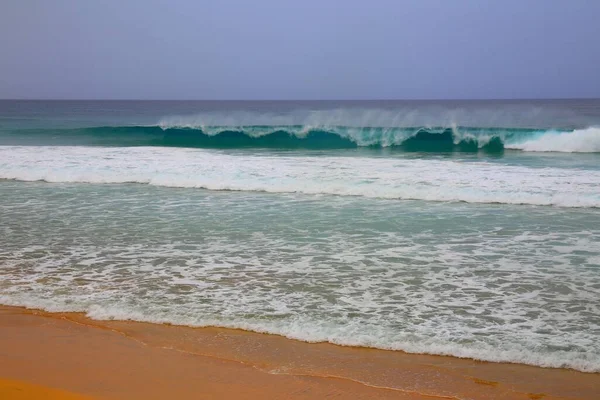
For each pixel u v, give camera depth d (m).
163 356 4.56
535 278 6.54
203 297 5.93
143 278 6.57
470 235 8.61
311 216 9.94
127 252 7.70
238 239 8.39
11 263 7.18
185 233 8.75
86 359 4.48
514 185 12.02
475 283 6.37
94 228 9.08
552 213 10.16
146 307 5.66
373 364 4.44
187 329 5.14
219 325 5.22
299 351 4.68
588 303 5.72
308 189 12.34
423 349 4.70
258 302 5.78
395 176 13.18
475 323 5.22
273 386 4.03
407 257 7.42
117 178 13.84
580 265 7.04
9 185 13.37
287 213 10.20
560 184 12.05
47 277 6.62
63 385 3.95
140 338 4.95
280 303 5.75
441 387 4.07
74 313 5.55
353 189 12.05
